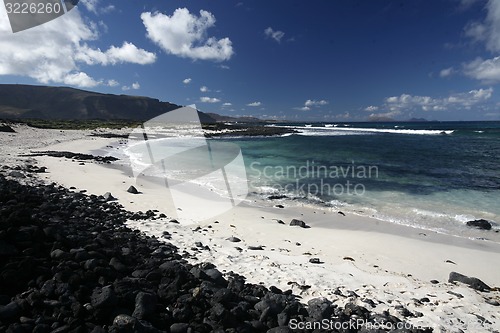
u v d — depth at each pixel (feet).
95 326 11.02
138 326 11.25
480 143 143.02
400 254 25.94
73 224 23.31
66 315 11.22
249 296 15.93
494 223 34.86
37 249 14.65
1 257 13.12
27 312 11.03
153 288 14.75
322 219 35.91
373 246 27.55
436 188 52.19
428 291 19.02
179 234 26.94
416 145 135.64
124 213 31.58
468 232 32.09
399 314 15.83
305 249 26.20
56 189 36.37
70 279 12.90
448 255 26.09
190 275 16.76
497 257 25.81
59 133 144.05
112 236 22.53
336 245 27.53
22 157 58.44
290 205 42.09
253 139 178.09
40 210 25.07
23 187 33.12
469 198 45.62
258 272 20.15
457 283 20.88
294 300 16.02
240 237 28.53
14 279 12.21
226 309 13.42
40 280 12.64
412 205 42.09
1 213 16.49
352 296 17.46
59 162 58.23
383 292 18.43
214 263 21.13
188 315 13.17
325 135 215.92
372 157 93.81
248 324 13.53
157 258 19.67
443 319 15.49
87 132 167.63
